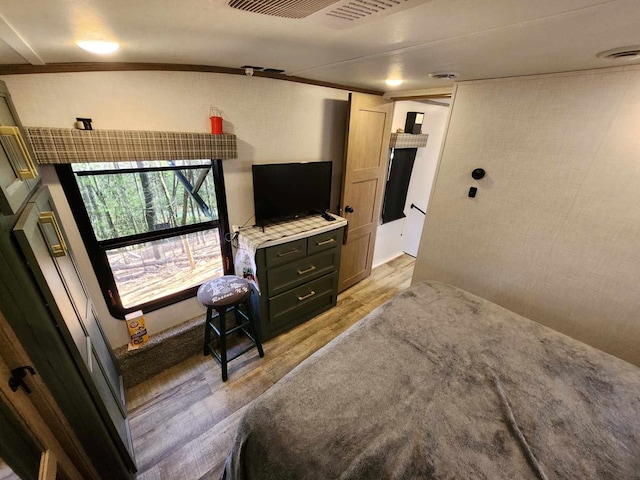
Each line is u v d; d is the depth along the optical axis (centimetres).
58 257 110
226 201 217
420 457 87
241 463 101
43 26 88
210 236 223
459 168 226
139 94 161
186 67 171
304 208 252
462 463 86
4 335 79
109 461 122
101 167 164
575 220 178
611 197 163
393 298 175
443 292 182
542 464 87
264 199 221
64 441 104
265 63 167
